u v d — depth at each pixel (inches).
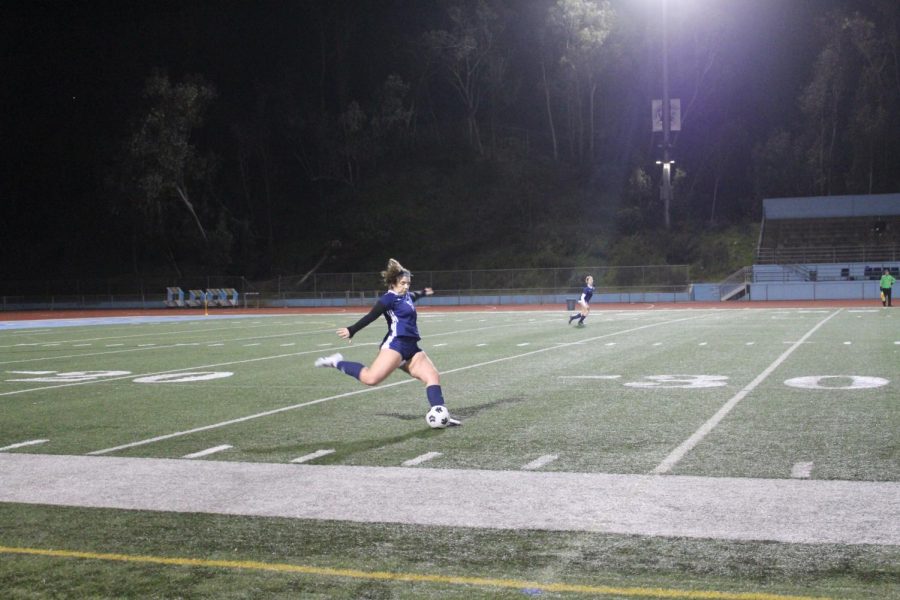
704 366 597.9
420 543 209.9
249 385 545.6
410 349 368.2
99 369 675.4
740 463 289.0
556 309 1967.3
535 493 255.0
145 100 2930.6
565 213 2935.5
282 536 218.1
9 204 3474.4
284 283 2743.6
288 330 1209.4
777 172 2721.5
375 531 220.4
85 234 3383.4
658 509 234.7
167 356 790.5
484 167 3358.8
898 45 2689.5
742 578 181.5
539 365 629.9
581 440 336.8
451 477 278.5
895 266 2095.2
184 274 3080.7
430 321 1412.4
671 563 191.5
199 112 2913.4
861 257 2235.5
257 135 3344.0
